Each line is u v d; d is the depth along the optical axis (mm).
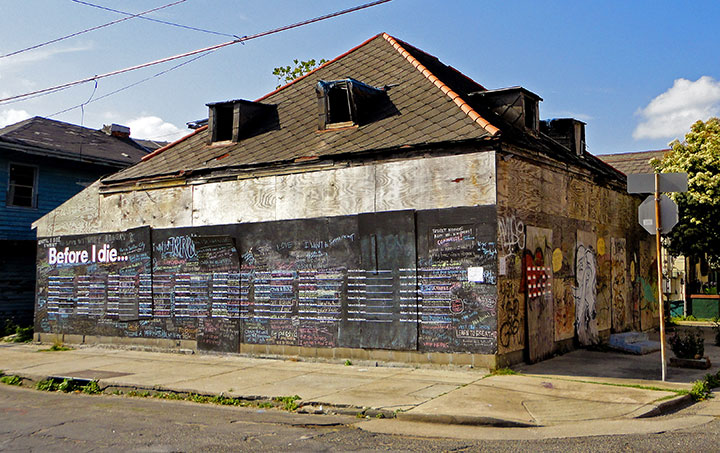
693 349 11789
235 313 13859
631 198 18391
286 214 13344
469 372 10992
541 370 11234
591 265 15094
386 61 16031
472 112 12000
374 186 12305
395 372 11227
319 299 12781
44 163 22500
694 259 28203
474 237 11164
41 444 6902
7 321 20312
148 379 11000
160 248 15148
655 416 8125
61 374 11789
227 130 16031
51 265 17281
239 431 7398
